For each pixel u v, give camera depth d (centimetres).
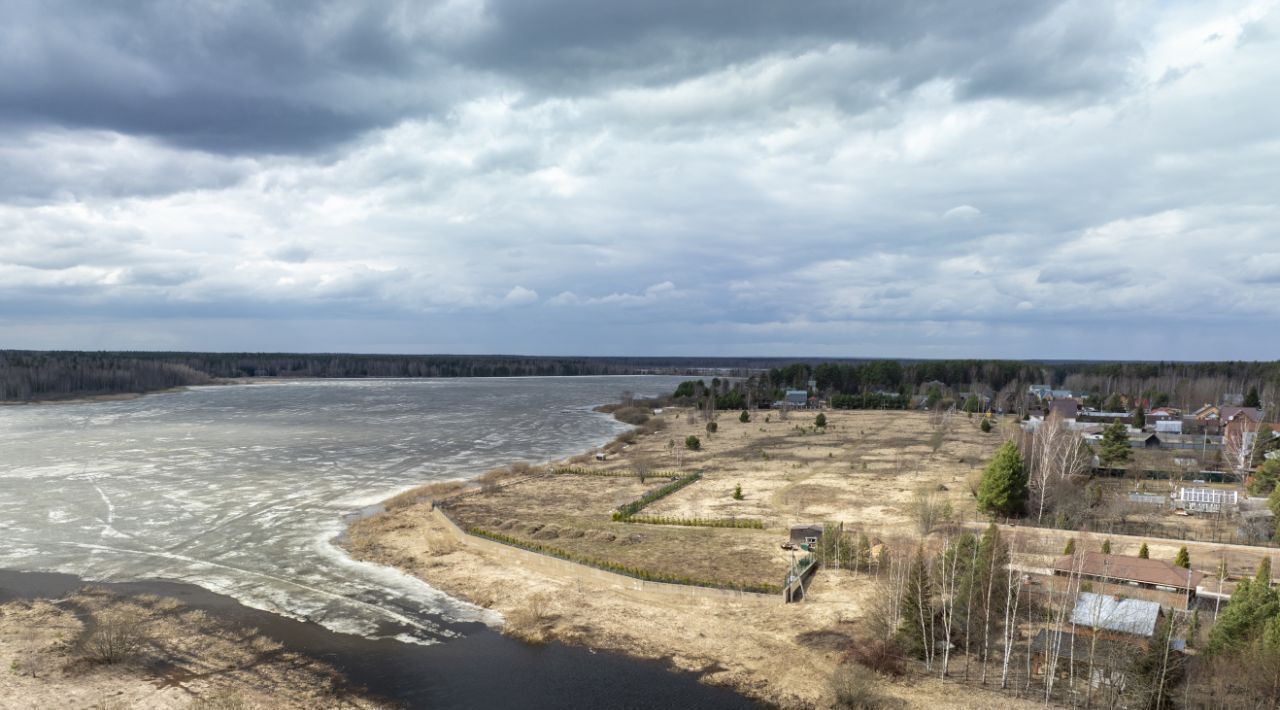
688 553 7375
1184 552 6391
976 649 5228
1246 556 6988
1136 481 10425
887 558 6531
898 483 10875
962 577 5397
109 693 4603
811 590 6331
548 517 9019
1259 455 11412
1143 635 4831
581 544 7725
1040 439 10406
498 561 7288
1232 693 4303
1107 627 4962
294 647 5347
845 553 6912
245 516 9106
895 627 5278
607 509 9450
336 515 9244
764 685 4800
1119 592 5666
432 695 4678
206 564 7219
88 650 5178
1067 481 9238
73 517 8956
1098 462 11450
